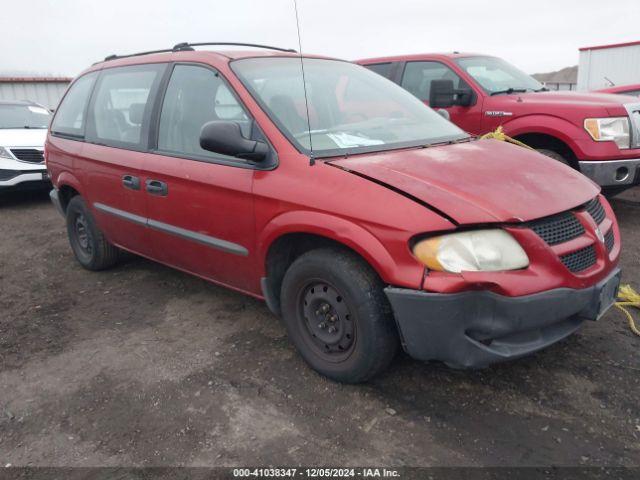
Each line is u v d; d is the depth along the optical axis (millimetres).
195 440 2535
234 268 3332
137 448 2504
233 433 2568
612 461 2277
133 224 4020
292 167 2875
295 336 3043
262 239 2984
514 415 2598
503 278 2334
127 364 3254
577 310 2531
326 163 2803
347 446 2441
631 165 5199
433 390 2816
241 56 3547
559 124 5414
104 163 4137
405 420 2596
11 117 9117
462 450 2381
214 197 3240
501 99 5934
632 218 5891
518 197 2525
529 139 5781
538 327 2432
